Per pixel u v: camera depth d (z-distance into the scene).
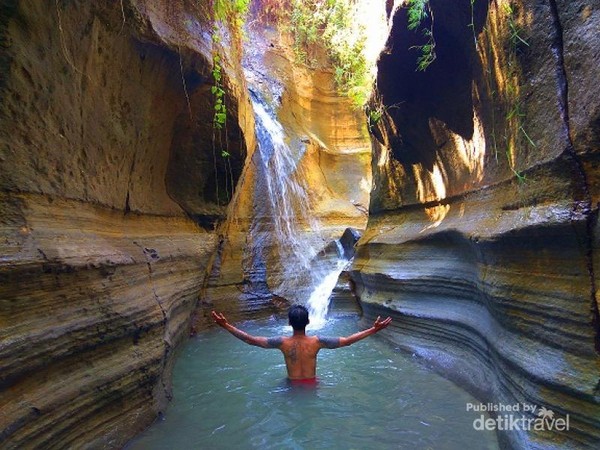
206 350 6.66
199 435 3.74
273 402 4.45
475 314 4.99
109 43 4.32
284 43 14.45
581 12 3.24
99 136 4.46
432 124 6.38
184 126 6.94
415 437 3.64
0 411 2.60
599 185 3.06
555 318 3.25
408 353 6.20
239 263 9.43
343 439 3.63
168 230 6.63
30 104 3.36
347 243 11.05
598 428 2.77
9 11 3.07
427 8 5.27
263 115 11.99
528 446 3.06
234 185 8.20
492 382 4.21
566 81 3.35
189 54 5.72
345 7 13.06
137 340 4.06
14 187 3.16
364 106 9.14
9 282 2.74
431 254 6.39
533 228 3.38
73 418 3.13
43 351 2.90
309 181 12.83
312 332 8.02
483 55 4.66
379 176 8.90
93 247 3.78
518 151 4.03
